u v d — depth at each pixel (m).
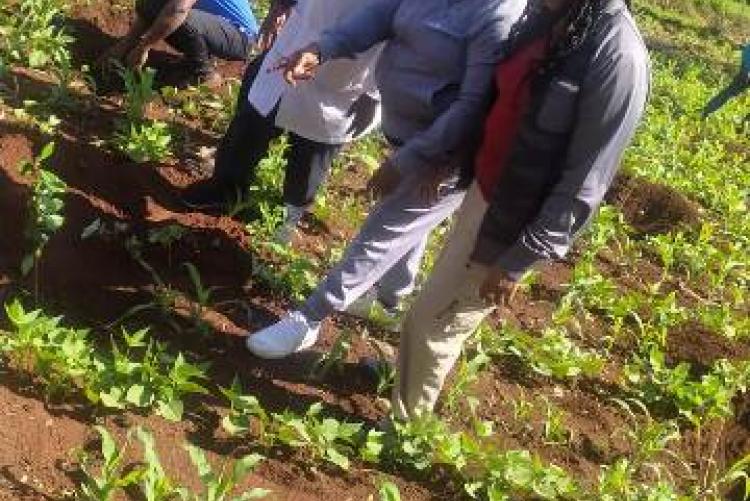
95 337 3.90
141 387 3.61
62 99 4.93
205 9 5.46
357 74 4.21
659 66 11.32
